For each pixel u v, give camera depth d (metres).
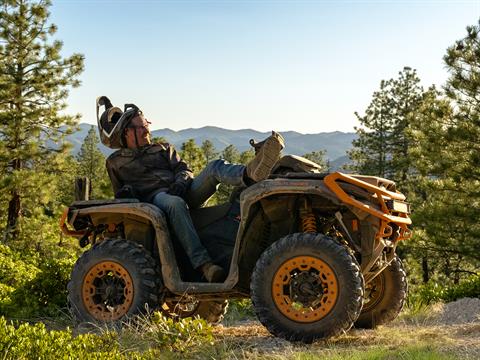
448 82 21.16
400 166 39.62
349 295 5.88
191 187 7.07
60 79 28.45
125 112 7.36
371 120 42.53
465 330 6.57
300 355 5.32
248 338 6.38
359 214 6.08
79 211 7.14
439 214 20.75
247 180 6.62
